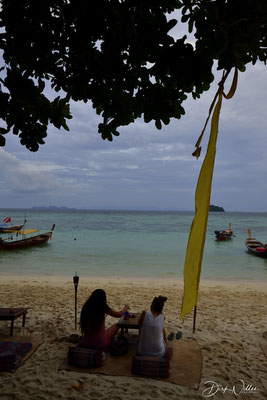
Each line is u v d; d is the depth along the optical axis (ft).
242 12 7.15
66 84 10.46
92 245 88.89
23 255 68.54
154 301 13.02
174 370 12.71
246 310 24.34
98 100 10.41
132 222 255.70
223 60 7.48
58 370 12.32
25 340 15.46
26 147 12.28
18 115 11.75
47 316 20.24
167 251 76.74
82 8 8.57
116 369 12.55
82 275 46.01
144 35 8.41
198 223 6.75
